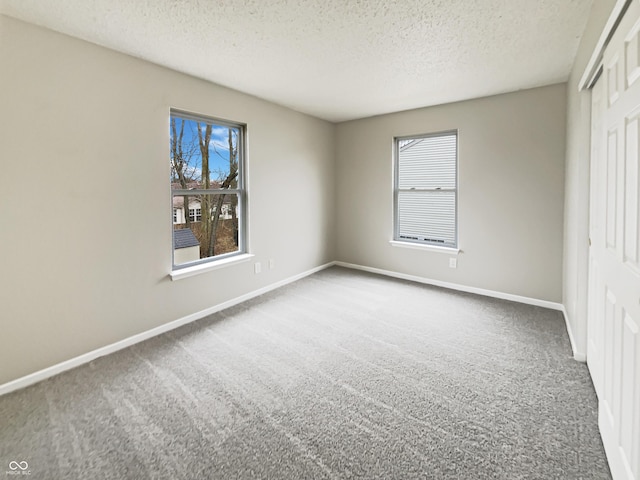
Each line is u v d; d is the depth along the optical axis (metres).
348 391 2.01
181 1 1.83
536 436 1.62
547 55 2.54
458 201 3.88
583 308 2.28
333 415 1.79
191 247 3.21
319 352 2.50
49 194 2.15
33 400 1.95
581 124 2.20
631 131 1.21
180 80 2.87
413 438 1.62
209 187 3.33
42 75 2.09
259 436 1.64
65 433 1.68
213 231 3.41
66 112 2.20
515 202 3.49
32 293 2.12
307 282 4.31
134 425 1.73
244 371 2.24
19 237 2.05
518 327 2.90
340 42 2.33
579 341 2.31
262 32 2.18
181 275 2.93
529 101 3.32
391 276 4.57
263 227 3.85
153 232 2.75
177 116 2.97
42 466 1.47
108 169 2.44
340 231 5.09
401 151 4.40
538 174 3.34
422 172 4.23
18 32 1.98
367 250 4.81
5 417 1.80
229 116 3.33
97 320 2.43
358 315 3.21
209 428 1.70
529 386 2.04
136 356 2.45
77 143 2.27
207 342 2.67
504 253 3.61
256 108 3.64
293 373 2.21
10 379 2.05
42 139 2.11
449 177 4.01
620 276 1.33
